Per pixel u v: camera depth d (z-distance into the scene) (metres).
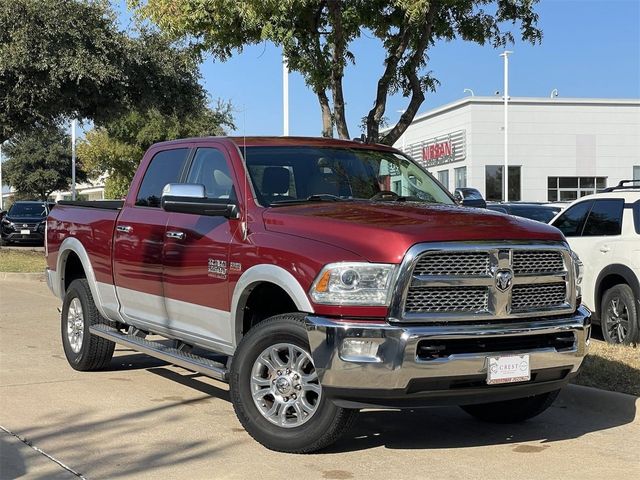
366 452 5.33
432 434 5.87
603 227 9.33
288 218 5.30
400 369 4.57
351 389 4.69
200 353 7.14
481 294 4.85
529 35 11.80
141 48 21.12
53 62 19.12
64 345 8.06
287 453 5.21
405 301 4.65
